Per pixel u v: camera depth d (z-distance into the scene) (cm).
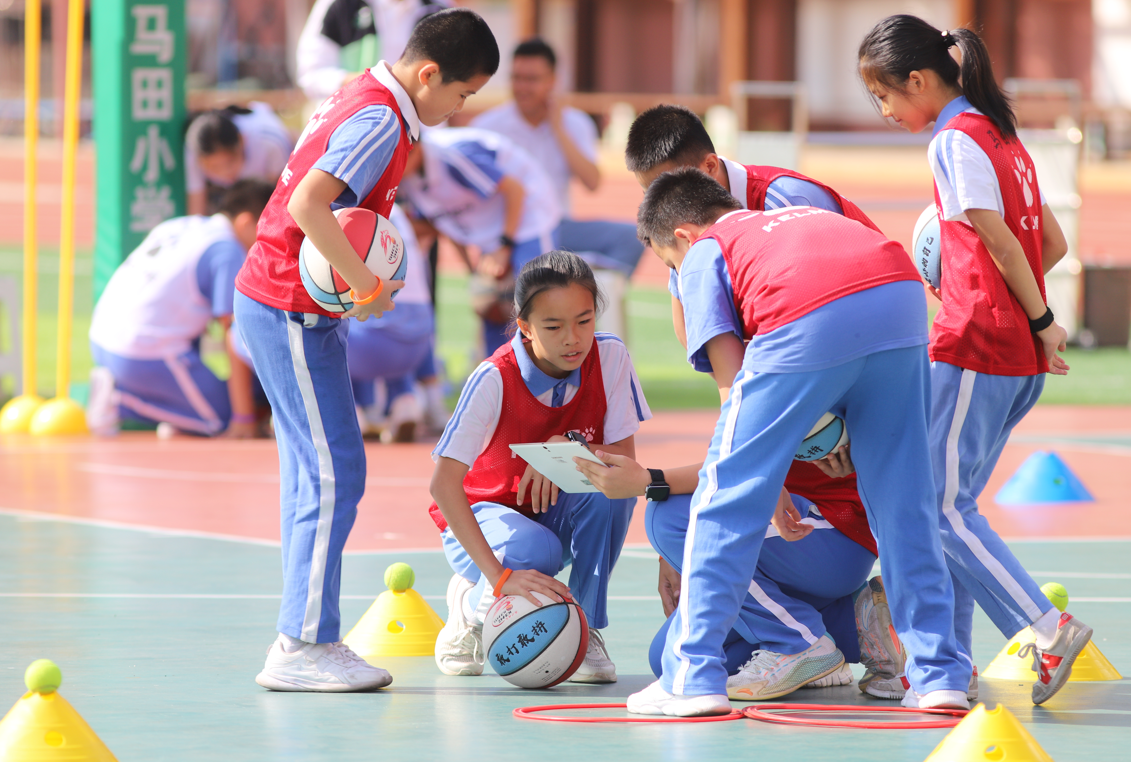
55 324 3919
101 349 2559
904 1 11081
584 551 1121
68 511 1900
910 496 977
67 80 2570
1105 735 952
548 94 2908
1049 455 2081
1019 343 1049
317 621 1065
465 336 3938
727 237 999
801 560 1058
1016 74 10988
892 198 7012
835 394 957
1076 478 2070
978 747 823
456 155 2616
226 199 2533
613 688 1088
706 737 927
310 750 901
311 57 2608
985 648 1243
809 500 1077
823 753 888
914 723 952
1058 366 1090
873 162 10062
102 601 1382
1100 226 6462
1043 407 2995
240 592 1426
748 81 10750
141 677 1099
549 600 1062
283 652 1072
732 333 988
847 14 11181
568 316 1059
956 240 1064
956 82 1080
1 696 1034
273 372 1071
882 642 1069
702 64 11275
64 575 1507
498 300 2719
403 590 1260
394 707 1020
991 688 1100
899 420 973
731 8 10344
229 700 1035
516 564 1096
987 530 1049
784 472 963
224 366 3303
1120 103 10681
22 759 829
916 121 1097
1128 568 1570
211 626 1277
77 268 5369
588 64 11812
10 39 11412
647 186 1180
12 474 2188
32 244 2670
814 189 1134
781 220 991
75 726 848
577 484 1071
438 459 1095
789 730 945
